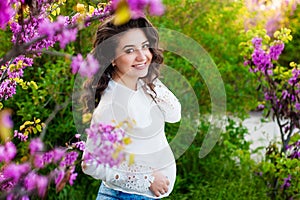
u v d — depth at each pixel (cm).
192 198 369
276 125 580
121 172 214
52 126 359
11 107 366
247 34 371
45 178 143
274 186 384
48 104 377
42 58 390
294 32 584
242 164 399
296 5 586
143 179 218
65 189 345
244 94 424
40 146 147
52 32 142
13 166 142
